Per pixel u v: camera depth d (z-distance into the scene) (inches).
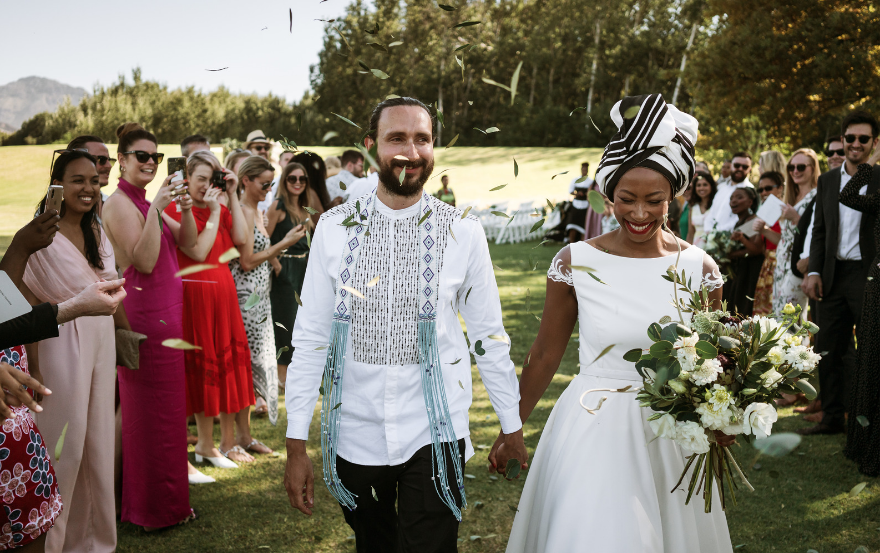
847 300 171.2
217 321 158.2
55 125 2276.1
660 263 88.7
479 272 89.1
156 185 951.6
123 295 85.4
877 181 156.6
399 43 81.0
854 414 155.6
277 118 2233.0
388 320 85.7
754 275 228.1
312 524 132.1
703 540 86.7
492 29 2351.1
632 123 82.9
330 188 277.0
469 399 89.7
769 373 75.0
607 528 77.5
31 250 91.3
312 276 88.8
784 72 685.9
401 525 86.2
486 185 1152.2
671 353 76.4
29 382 78.2
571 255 91.7
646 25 2181.3
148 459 126.2
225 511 137.4
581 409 88.1
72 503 114.3
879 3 650.2
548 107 2169.0
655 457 85.5
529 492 92.3
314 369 87.9
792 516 132.2
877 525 128.3
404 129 83.8
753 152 706.2
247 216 179.9
